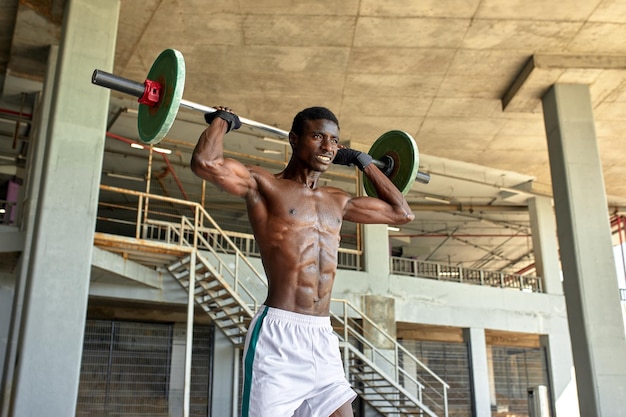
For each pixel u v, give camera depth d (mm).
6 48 11742
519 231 23875
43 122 10578
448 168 18328
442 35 11008
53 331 8219
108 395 12484
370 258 15344
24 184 11438
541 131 14703
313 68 12109
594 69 11602
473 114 13938
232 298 11039
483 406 15867
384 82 12633
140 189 19031
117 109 14742
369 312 14852
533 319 17375
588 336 10859
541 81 11977
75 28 9469
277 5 10164
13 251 9578
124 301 12812
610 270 11234
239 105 13742
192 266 10477
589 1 10070
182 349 13461
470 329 16344
